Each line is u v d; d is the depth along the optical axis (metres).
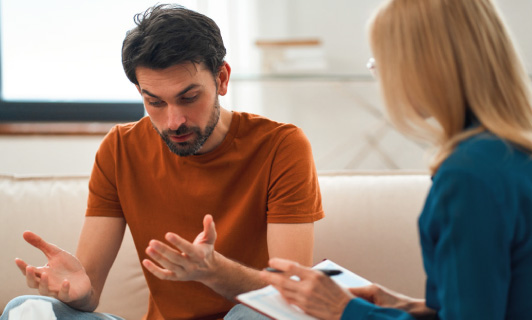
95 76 3.08
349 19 3.54
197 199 1.40
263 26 3.41
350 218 1.68
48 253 1.24
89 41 3.06
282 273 1.05
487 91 0.90
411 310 1.04
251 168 1.41
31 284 1.19
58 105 2.98
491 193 0.81
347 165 3.67
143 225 1.43
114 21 3.07
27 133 2.86
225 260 1.20
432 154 0.94
